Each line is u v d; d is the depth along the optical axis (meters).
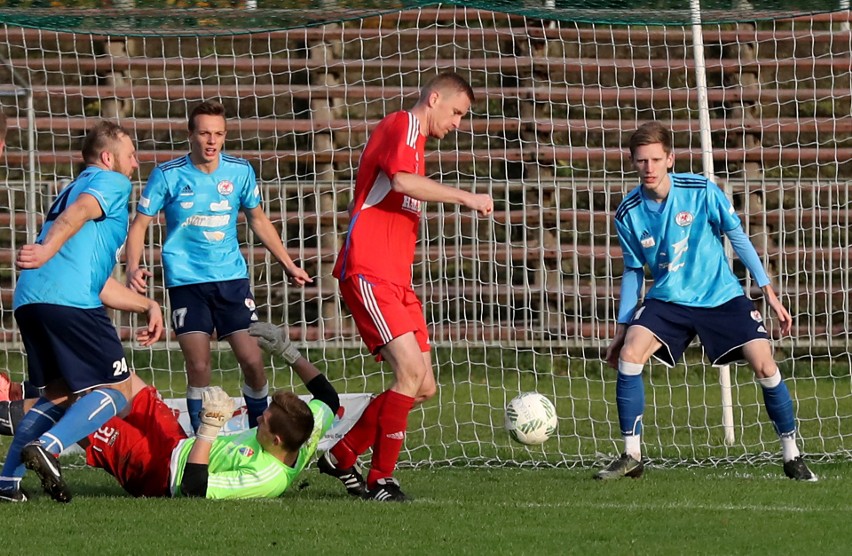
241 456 18.97
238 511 17.53
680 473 23.58
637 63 47.50
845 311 37.56
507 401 35.81
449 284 43.84
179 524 16.48
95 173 18.58
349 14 24.33
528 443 22.91
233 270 23.33
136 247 22.94
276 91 47.38
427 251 41.97
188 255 23.08
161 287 41.22
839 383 38.84
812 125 48.22
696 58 30.08
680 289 22.16
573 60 46.69
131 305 19.02
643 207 22.20
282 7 23.41
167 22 24.59
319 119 49.00
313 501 18.72
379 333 18.83
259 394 23.52
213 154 22.86
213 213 22.98
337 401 20.38
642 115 49.12
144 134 48.41
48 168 47.03
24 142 47.56
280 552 14.77
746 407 34.44
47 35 49.66
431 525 16.67
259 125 46.28
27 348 18.45
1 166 45.66
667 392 37.66
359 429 19.42
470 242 44.81
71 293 18.03
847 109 49.84
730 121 47.66
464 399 36.25
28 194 38.97
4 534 15.79
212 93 48.28
